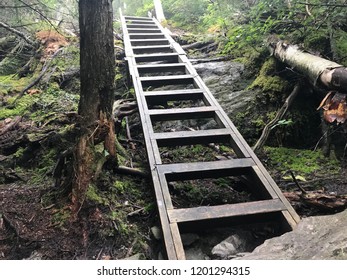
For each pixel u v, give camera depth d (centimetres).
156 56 563
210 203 325
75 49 641
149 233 277
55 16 732
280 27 516
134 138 458
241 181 342
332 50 425
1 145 385
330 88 326
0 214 276
